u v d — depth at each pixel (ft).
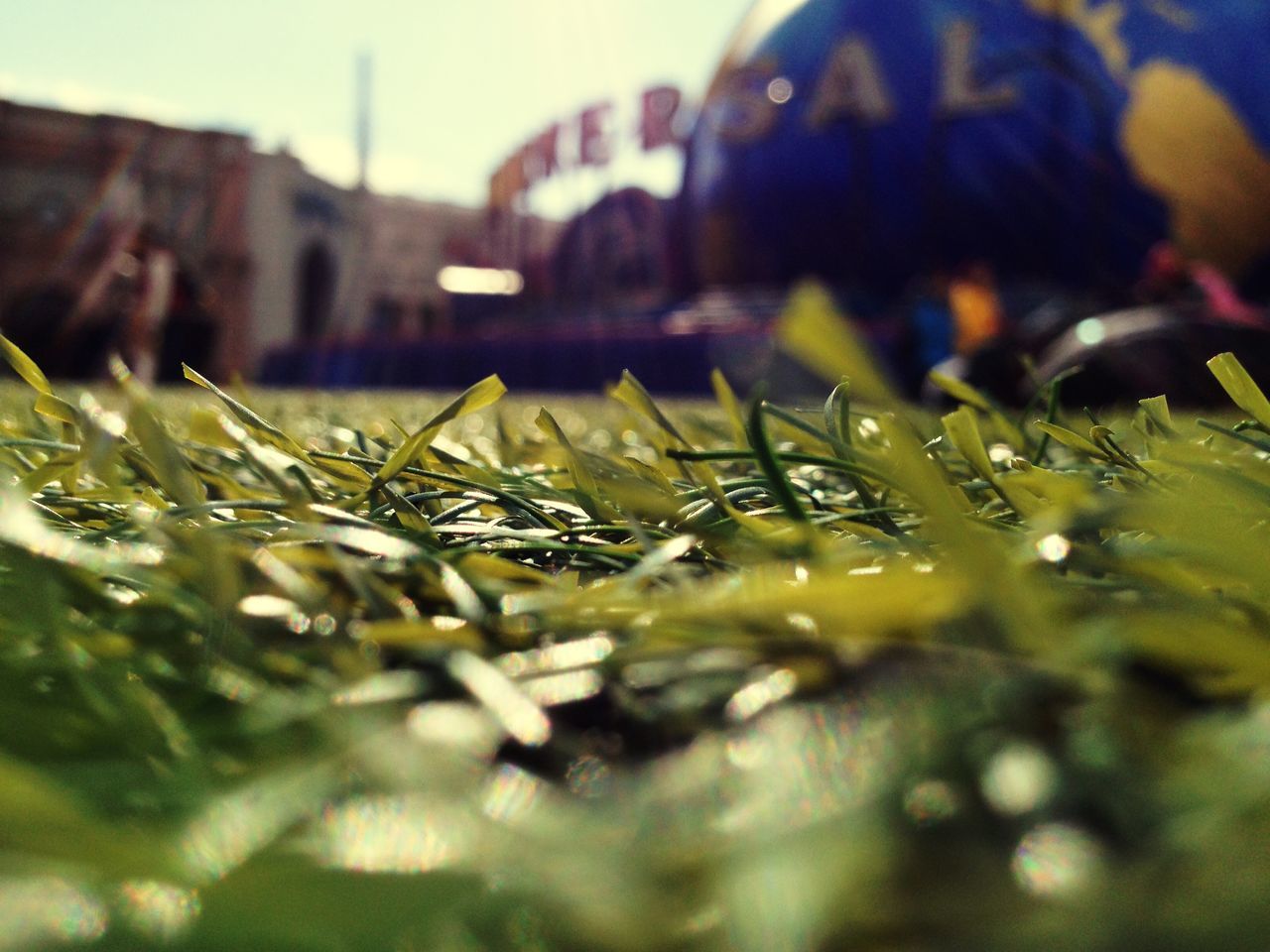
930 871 0.51
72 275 62.64
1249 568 0.82
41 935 0.44
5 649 0.92
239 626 0.94
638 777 0.62
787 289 44.78
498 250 77.30
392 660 0.96
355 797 0.59
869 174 42.83
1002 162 40.50
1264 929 0.40
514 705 0.65
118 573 0.95
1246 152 37.45
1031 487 1.32
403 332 87.15
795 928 0.46
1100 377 13.99
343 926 0.45
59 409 1.43
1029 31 40.60
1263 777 0.51
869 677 0.76
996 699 0.67
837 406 1.61
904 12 43.04
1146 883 0.44
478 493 1.62
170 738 0.73
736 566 1.32
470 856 0.49
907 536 1.25
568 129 67.10
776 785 0.55
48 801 0.45
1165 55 38.40
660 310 53.42
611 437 4.09
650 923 0.48
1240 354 13.55
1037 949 0.43
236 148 70.38
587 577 1.43
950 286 29.25
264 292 72.18
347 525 1.27
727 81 47.19
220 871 0.45
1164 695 0.73
